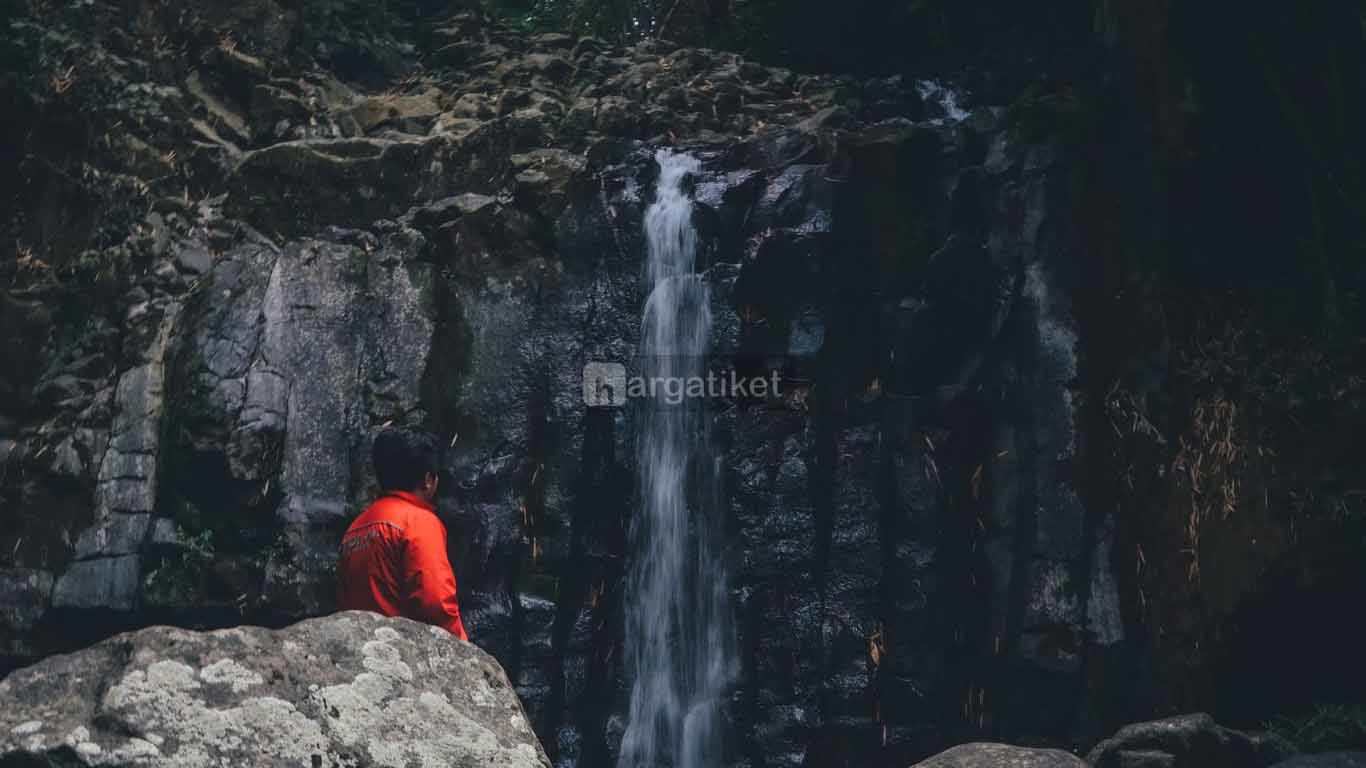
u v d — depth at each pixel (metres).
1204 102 7.63
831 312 7.32
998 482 7.10
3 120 8.36
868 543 7.00
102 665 2.63
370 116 8.52
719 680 6.97
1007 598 6.93
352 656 2.83
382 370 7.10
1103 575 6.81
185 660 2.64
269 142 8.36
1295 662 7.07
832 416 7.23
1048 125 7.62
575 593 7.09
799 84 9.23
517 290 7.34
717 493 7.14
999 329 7.30
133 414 7.14
